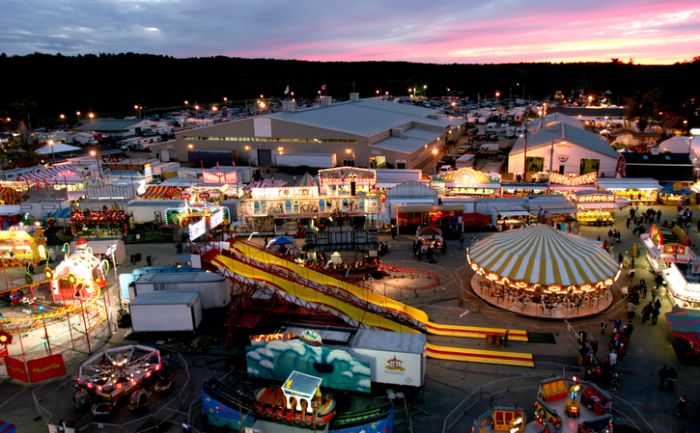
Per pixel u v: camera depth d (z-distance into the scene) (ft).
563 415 89.30
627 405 94.94
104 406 96.12
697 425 88.79
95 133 526.57
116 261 175.11
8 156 399.85
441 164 348.18
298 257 169.58
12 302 146.61
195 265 146.00
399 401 97.91
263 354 104.37
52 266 179.42
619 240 190.19
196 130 386.32
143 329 126.00
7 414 97.71
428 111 547.90
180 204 224.53
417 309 133.80
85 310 139.03
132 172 304.71
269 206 213.05
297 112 408.67
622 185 244.83
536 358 112.88
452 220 198.70
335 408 95.25
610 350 111.24
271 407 92.07
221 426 92.48
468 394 100.17
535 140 316.60
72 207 227.20
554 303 134.31
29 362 105.81
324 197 212.23
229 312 122.83
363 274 159.33
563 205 206.69
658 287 146.41
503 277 137.39
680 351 112.68
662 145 332.19
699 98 534.37
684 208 226.99
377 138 364.17
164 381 103.09
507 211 202.28
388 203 211.82
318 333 107.14
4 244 177.68
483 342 120.47
